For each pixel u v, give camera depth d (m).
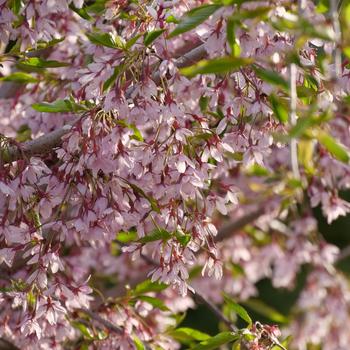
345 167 2.71
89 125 2.44
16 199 2.47
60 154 2.46
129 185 2.46
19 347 2.66
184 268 2.48
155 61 2.47
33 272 2.47
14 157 2.51
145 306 2.70
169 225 2.49
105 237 2.53
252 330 2.57
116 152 2.44
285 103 2.47
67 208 2.53
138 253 2.50
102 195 2.47
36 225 2.48
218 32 2.42
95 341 2.66
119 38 2.44
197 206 2.51
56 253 2.47
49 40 2.55
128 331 2.65
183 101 2.53
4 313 2.63
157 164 2.44
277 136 2.28
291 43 2.47
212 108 2.59
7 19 2.53
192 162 2.45
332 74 2.50
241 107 2.49
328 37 2.28
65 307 2.62
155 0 2.51
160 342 2.69
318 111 2.52
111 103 2.42
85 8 2.60
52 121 2.71
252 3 2.36
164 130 2.45
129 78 2.50
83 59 2.69
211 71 2.30
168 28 2.49
